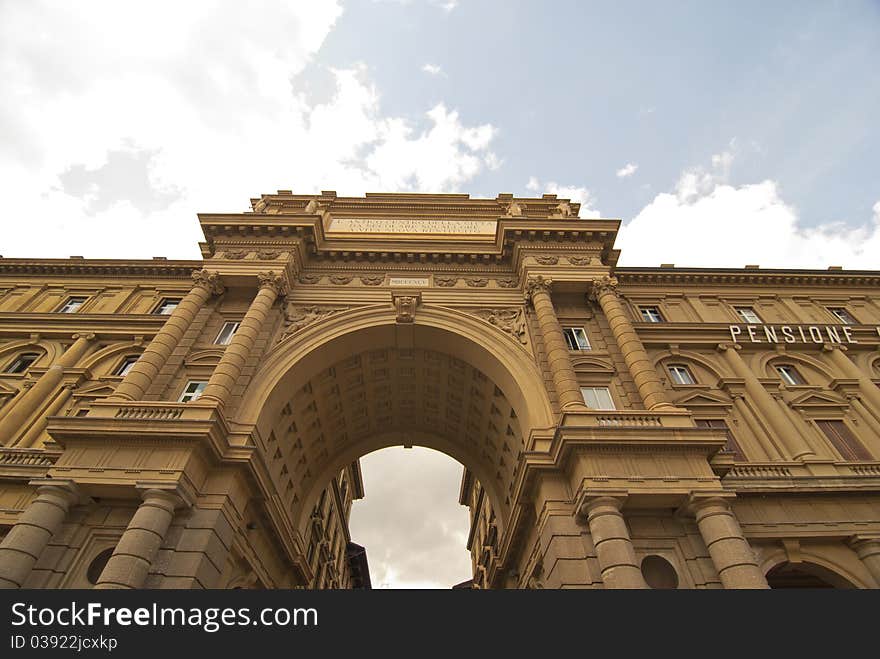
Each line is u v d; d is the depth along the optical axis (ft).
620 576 41.98
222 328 73.20
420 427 94.94
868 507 56.18
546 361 67.00
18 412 72.08
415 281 81.97
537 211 102.32
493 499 86.99
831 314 93.04
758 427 71.41
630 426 52.42
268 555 67.36
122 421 50.49
